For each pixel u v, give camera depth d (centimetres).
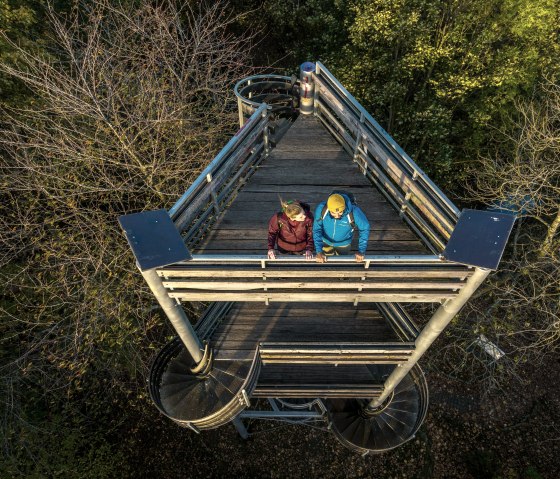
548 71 1555
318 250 453
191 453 1411
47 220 1071
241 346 678
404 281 470
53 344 1227
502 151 1727
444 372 1619
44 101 1191
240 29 2161
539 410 1533
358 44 1596
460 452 1439
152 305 1290
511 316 1430
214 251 579
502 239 401
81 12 1387
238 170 645
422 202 506
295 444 1430
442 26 1680
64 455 1304
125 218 425
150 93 1187
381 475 1379
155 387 714
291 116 876
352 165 712
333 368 840
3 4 1114
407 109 1719
